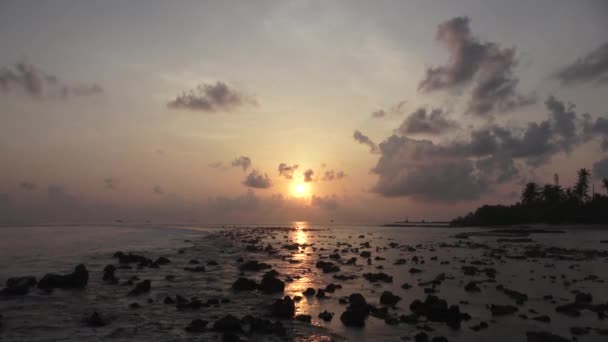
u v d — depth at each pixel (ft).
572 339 49.24
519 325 55.62
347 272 108.78
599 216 446.19
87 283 84.74
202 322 53.36
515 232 356.59
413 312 62.95
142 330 51.24
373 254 166.81
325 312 60.80
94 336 48.29
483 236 325.21
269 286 80.69
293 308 60.34
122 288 80.28
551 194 509.76
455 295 76.59
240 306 66.54
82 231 339.98
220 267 117.91
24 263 112.88
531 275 101.91
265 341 47.75
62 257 130.11
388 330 53.11
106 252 150.10
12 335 48.16
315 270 113.19
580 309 64.23
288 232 436.35
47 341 46.19
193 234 331.57
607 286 85.87
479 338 49.90
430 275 103.19
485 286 85.97
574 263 128.36
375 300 72.02
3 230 353.10
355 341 48.44
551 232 358.02
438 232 444.14
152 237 268.82
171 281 90.43
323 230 533.55
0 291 71.92
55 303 65.62
